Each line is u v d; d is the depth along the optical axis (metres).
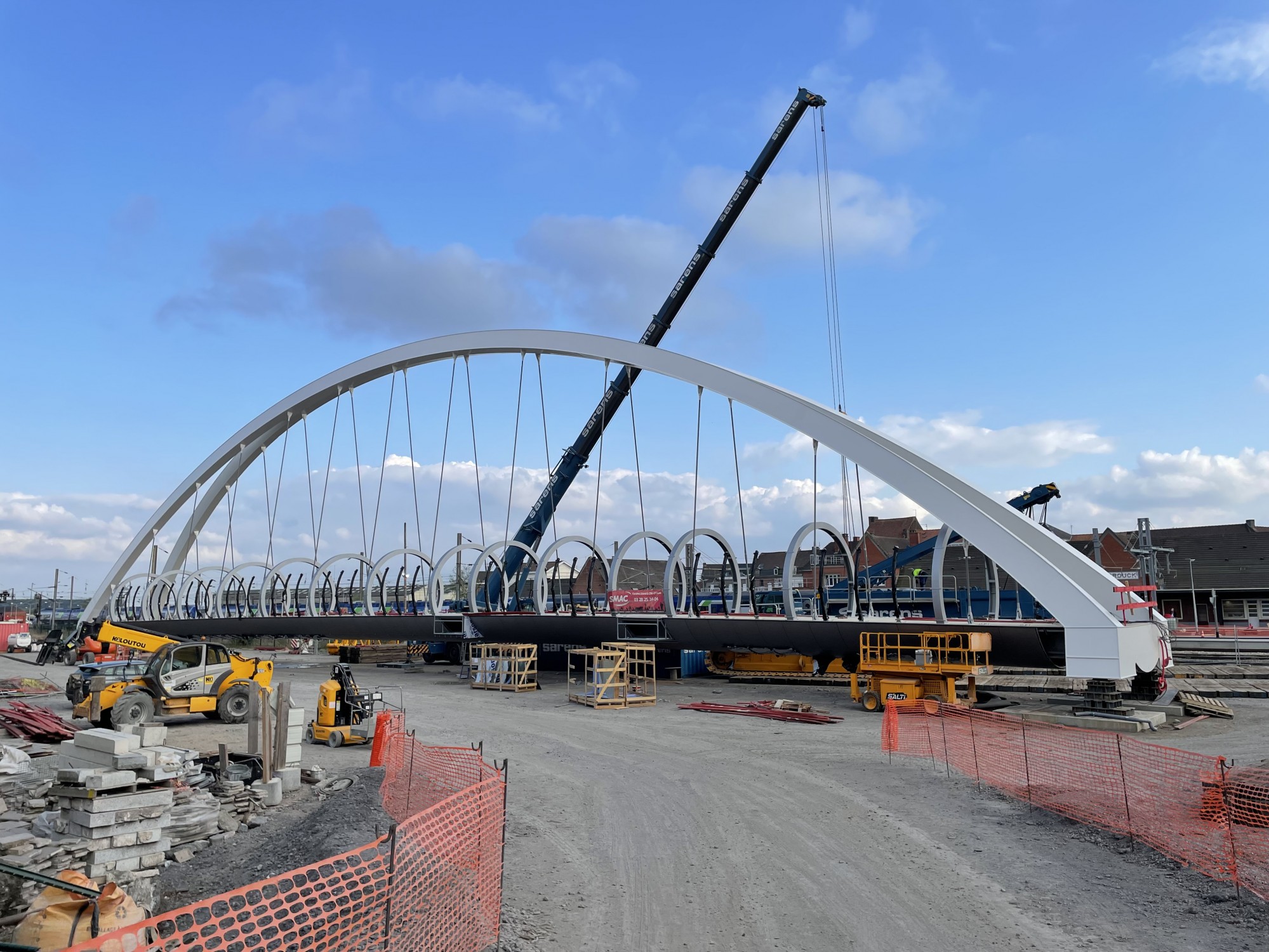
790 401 30.98
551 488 46.31
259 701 15.00
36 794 11.51
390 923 6.47
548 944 7.67
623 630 34.31
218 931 5.40
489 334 44.78
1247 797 11.15
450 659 49.56
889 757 17.23
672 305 44.50
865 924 8.22
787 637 30.52
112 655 36.12
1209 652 43.62
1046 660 25.52
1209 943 7.68
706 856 10.50
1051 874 9.68
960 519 25.16
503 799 9.12
